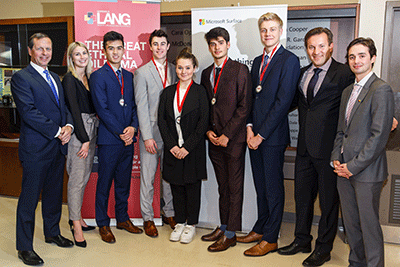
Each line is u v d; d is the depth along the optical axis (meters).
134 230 3.11
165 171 2.79
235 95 2.60
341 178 2.23
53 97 2.49
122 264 2.51
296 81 2.47
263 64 2.62
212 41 2.60
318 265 2.48
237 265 2.50
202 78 2.82
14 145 3.98
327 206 2.46
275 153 2.58
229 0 3.37
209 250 2.72
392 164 2.81
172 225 3.21
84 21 3.11
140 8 3.12
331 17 3.16
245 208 3.08
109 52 2.77
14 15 3.97
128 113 2.90
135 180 3.27
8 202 3.95
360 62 2.05
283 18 2.85
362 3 2.99
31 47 2.39
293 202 3.45
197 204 2.85
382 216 2.90
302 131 2.50
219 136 2.68
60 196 2.74
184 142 2.69
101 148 2.84
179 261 2.56
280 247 2.84
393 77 3.06
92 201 3.27
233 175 2.69
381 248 2.15
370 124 2.07
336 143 2.28
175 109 2.76
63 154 2.60
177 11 3.51
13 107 4.08
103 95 2.74
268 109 2.54
